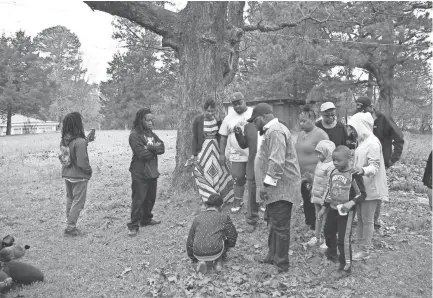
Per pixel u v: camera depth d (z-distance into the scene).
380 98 23.16
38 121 61.38
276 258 5.30
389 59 21.42
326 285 4.97
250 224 6.79
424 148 15.84
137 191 6.80
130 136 6.74
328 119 6.56
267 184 5.00
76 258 6.05
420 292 4.78
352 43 20.34
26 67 43.38
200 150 7.53
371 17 18.47
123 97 50.47
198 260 5.45
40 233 7.16
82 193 6.95
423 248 5.91
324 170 5.76
